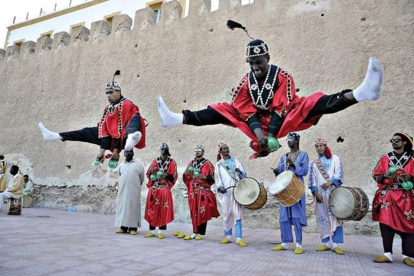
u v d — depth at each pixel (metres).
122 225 6.72
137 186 7.02
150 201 6.76
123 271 3.58
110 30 14.09
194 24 11.45
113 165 2.84
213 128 10.14
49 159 13.30
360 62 8.78
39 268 3.44
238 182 5.98
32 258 3.88
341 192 5.38
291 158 5.90
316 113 2.17
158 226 6.57
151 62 11.95
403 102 8.12
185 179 7.08
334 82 8.92
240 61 10.30
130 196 6.86
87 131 3.07
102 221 9.01
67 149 12.98
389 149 7.96
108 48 13.19
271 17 10.17
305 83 9.22
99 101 12.83
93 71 13.30
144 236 6.66
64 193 12.54
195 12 11.55
